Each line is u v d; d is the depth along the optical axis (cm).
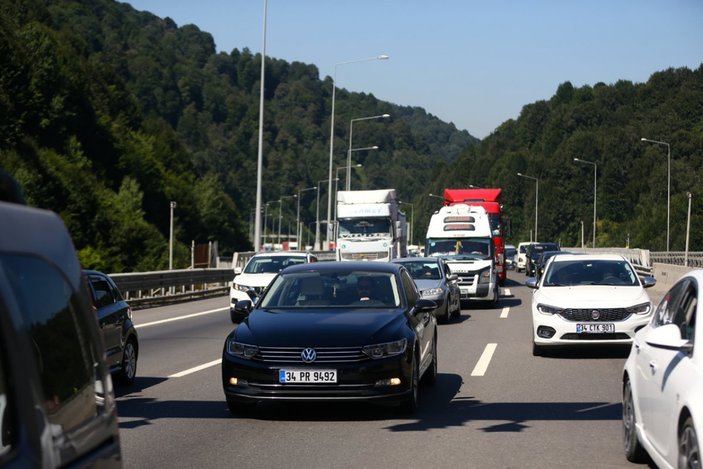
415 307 1559
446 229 4550
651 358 989
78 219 11406
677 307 999
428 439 1241
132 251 12069
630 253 8306
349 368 1349
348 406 1521
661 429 920
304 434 1283
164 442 1230
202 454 1152
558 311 2167
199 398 1612
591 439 1236
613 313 2150
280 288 1563
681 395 843
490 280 3916
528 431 1293
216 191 17988
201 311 3869
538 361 2116
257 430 1316
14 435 438
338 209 6009
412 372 1407
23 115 11731
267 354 1363
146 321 3350
